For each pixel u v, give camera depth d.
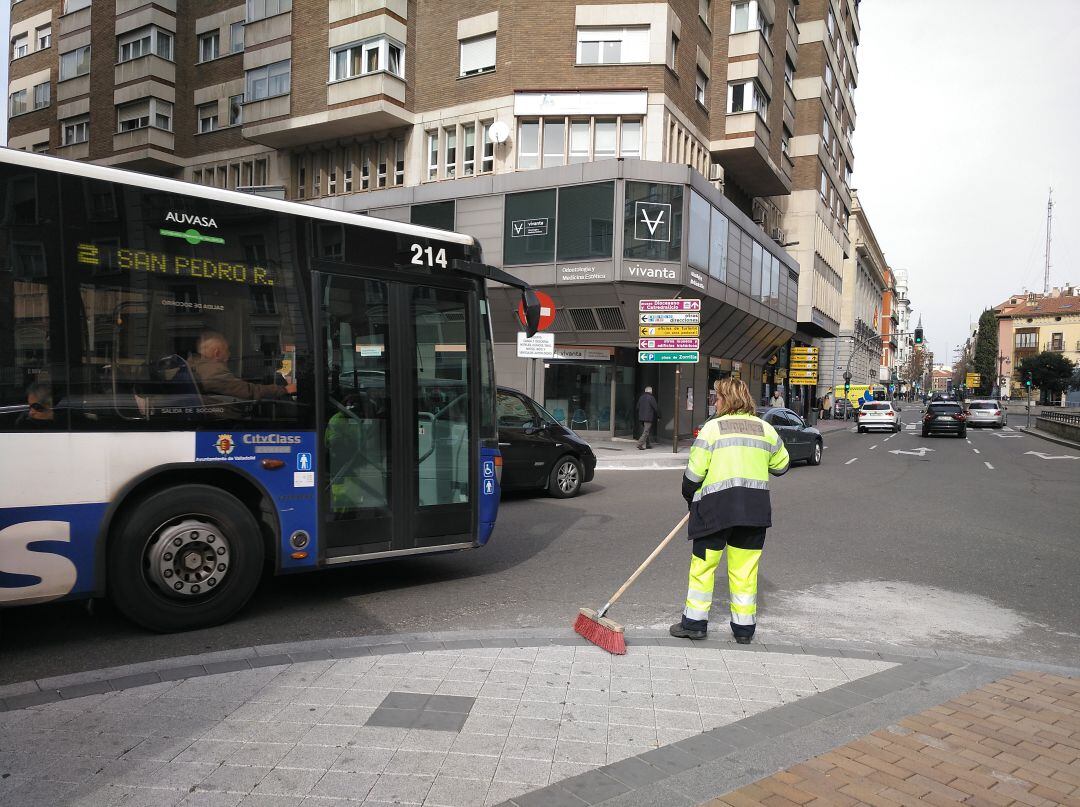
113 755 2.91
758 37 26.66
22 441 4.20
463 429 6.28
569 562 7.12
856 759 3.02
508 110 22.61
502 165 22.64
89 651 4.39
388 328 5.79
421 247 6.02
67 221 4.38
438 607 5.49
